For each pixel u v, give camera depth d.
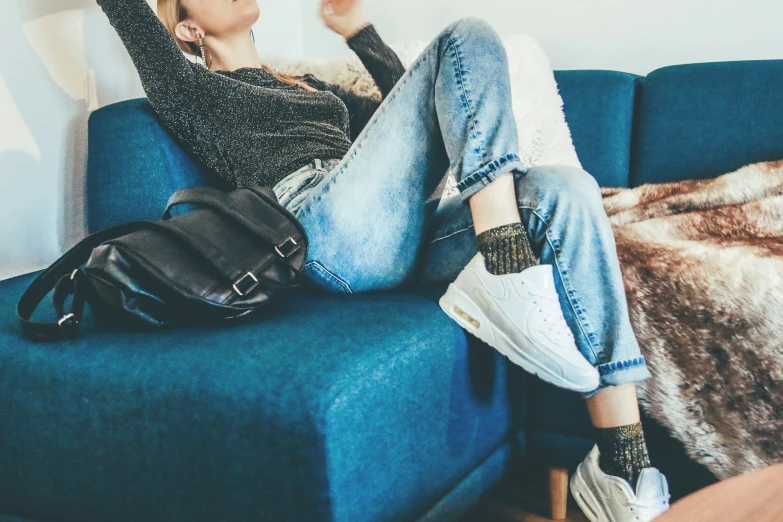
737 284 1.22
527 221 1.12
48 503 1.09
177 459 0.96
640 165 1.88
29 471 1.09
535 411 1.33
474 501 1.21
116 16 1.33
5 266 1.46
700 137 1.77
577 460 1.29
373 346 0.98
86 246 1.12
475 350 1.15
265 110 1.44
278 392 0.88
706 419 1.17
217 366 0.94
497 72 1.13
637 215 1.63
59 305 1.06
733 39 1.92
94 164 1.46
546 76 1.88
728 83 1.75
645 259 1.35
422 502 1.07
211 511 0.95
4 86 1.43
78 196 1.61
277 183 1.39
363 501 0.92
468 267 1.11
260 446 0.89
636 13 2.03
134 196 1.43
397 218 1.21
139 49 1.33
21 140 1.47
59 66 1.55
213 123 1.39
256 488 0.91
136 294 1.03
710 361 1.18
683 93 1.80
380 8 2.38
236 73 1.53
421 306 1.14
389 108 1.21
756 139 1.71
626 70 2.08
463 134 1.11
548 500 1.46
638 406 1.21
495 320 1.08
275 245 1.10
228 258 1.06
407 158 1.20
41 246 1.53
